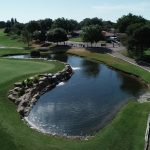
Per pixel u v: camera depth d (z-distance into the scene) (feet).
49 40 510.17
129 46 356.79
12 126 148.56
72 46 490.49
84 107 190.08
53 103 198.49
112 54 389.60
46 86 234.38
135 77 275.59
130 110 174.50
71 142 135.95
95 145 131.13
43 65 297.12
